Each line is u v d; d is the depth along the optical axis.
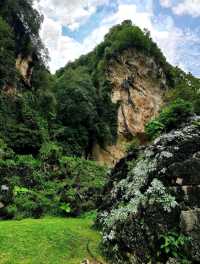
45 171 19.00
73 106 40.31
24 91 34.06
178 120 9.56
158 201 7.30
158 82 56.41
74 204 11.77
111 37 58.28
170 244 6.76
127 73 52.97
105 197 9.27
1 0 34.78
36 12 38.06
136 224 7.23
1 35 31.97
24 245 7.11
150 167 8.18
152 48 57.78
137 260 6.90
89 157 41.91
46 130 33.12
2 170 15.83
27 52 36.12
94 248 7.43
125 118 50.06
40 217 11.27
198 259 6.68
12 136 25.50
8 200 11.33
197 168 7.58
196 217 7.01
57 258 6.86
